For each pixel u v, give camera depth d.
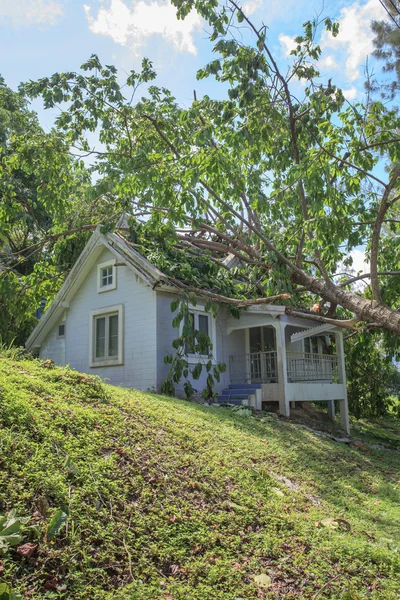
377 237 10.56
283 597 3.86
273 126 12.05
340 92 11.66
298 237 12.45
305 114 11.72
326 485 7.44
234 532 4.68
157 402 8.85
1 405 5.12
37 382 6.54
